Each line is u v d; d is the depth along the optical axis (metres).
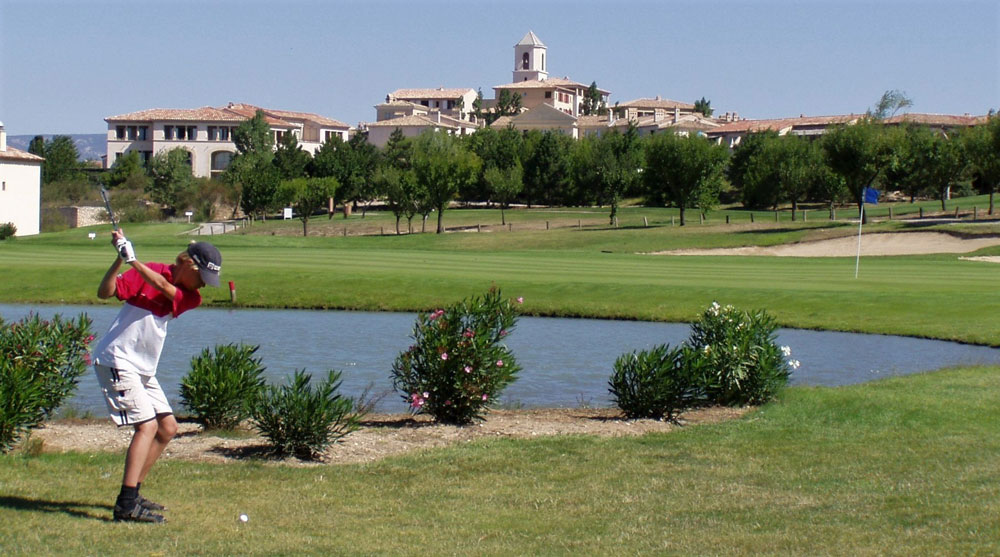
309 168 106.00
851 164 64.88
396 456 10.20
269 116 145.62
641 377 12.48
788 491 8.66
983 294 28.42
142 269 7.35
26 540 6.85
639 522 7.71
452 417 12.29
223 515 7.82
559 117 153.62
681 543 7.11
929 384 14.89
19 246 48.06
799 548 6.91
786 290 29.75
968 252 48.34
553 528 7.57
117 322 7.55
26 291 31.28
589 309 27.81
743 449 10.43
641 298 29.03
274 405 10.10
